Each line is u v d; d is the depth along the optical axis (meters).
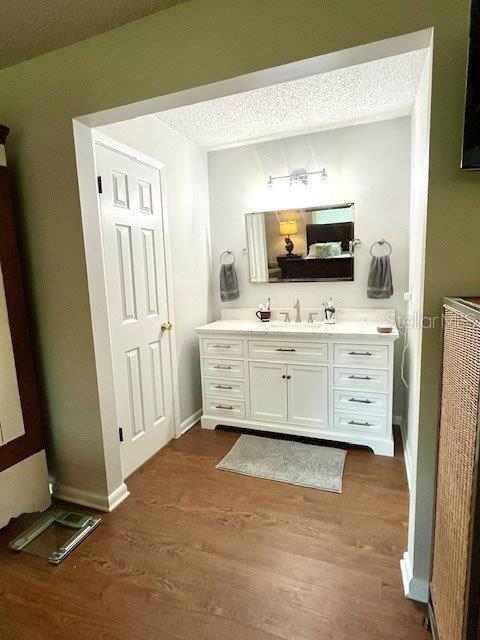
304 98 2.21
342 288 2.85
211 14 1.31
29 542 1.64
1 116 1.75
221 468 2.23
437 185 1.14
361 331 2.36
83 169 1.68
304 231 2.89
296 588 1.36
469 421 0.80
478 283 1.14
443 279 1.17
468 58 0.97
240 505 1.87
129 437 2.18
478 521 0.70
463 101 1.08
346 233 2.77
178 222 2.71
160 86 1.43
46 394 1.93
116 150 2.02
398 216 2.62
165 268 2.52
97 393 1.80
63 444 1.94
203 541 1.62
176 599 1.33
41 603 1.34
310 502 1.88
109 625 1.24
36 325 1.88
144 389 2.31
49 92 1.63
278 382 2.58
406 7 1.09
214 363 2.76
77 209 1.68
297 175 2.82
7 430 1.69
